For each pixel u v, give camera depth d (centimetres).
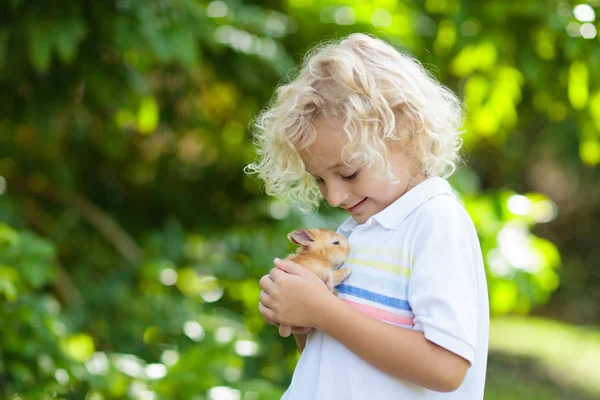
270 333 368
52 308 285
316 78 147
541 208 373
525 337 732
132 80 330
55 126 385
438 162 153
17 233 288
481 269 150
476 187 392
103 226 404
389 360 138
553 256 369
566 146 584
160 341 341
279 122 149
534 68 370
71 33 293
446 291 137
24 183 408
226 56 367
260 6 409
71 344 298
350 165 143
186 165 468
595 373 609
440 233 142
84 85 347
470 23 377
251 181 440
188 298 366
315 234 156
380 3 383
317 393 147
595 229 941
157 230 448
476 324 139
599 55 344
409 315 143
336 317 142
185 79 401
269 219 396
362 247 152
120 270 379
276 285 148
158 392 285
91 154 453
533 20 368
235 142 446
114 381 273
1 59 298
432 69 395
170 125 423
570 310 848
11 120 355
